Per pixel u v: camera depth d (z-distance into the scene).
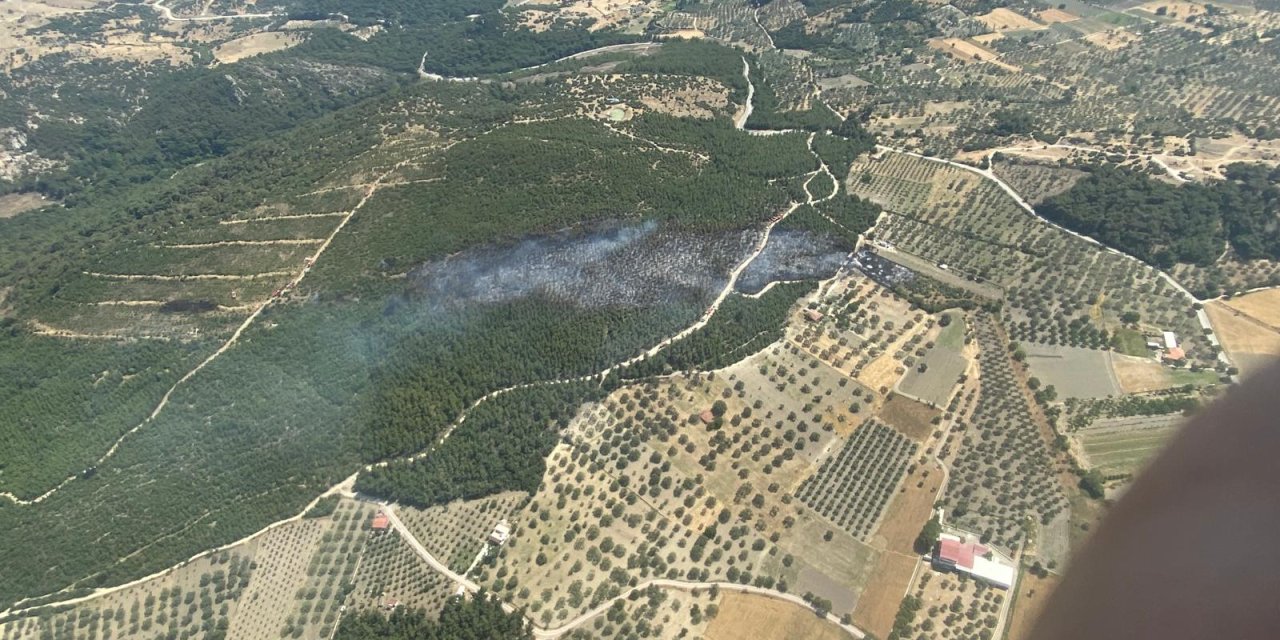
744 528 154.62
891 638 135.62
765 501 159.25
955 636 135.38
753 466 165.62
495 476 169.00
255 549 163.38
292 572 158.38
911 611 139.00
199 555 162.50
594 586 148.38
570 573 150.75
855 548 150.25
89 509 175.12
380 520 165.75
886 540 150.75
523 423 178.75
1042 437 167.62
